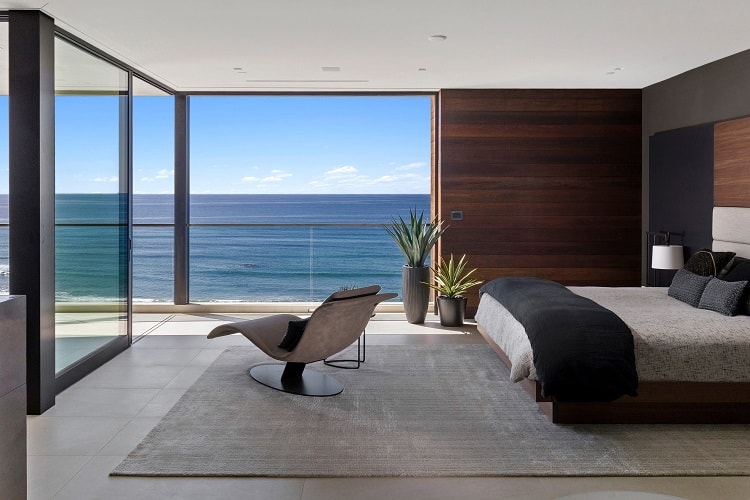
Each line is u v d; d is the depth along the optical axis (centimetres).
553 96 707
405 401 422
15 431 236
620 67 596
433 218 758
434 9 418
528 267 715
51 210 420
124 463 318
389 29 468
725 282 449
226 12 424
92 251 503
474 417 391
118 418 388
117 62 561
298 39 496
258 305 761
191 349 567
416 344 591
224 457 327
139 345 584
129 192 585
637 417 382
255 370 486
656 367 371
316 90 723
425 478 305
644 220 709
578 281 716
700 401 377
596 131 710
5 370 228
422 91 723
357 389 448
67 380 454
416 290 686
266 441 349
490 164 709
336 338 452
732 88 546
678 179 627
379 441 351
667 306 476
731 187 540
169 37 486
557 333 372
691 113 609
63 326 452
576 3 406
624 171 713
